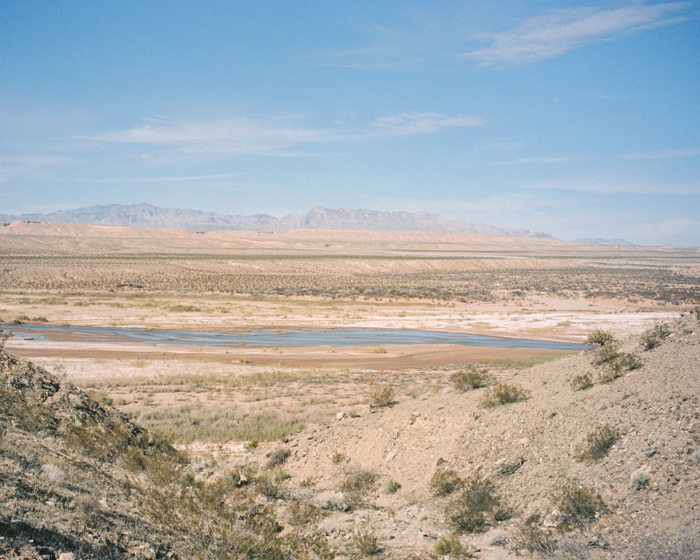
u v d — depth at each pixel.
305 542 8.07
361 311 66.94
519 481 9.57
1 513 5.67
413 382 27.98
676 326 15.11
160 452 12.63
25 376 12.58
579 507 7.70
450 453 11.75
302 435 16.38
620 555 6.43
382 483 11.80
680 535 6.36
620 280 125.44
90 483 8.09
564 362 15.89
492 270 162.88
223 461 14.48
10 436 8.63
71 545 5.76
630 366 12.66
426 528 8.96
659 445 8.62
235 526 8.21
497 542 7.84
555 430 10.80
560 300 84.44
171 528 7.67
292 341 45.12
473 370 16.67
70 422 11.16
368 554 8.00
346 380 29.19
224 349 39.97
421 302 78.56
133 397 23.80
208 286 95.19
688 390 10.05
